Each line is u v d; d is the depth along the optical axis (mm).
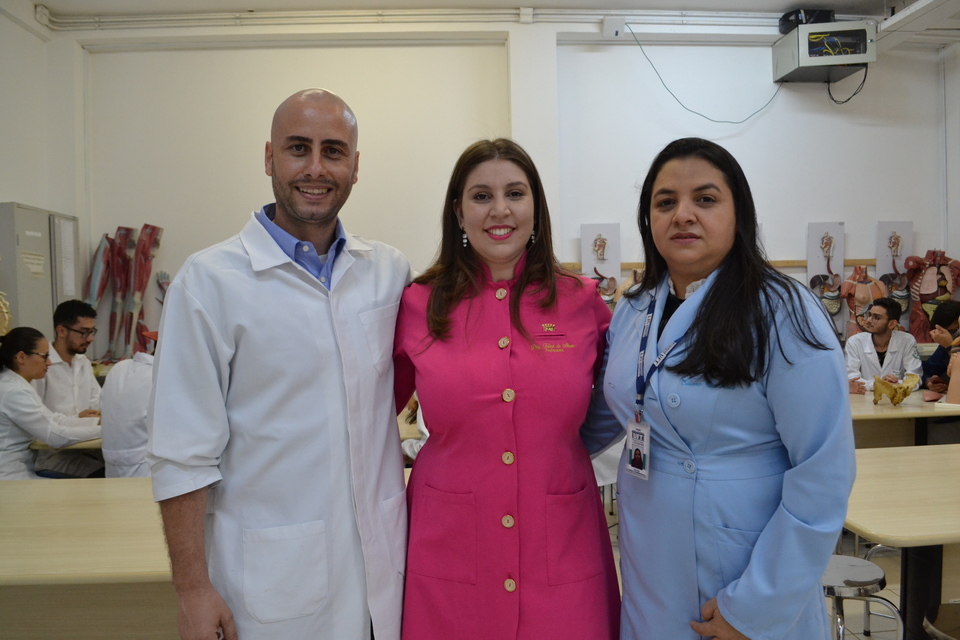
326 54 4973
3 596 1863
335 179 1335
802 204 5480
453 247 1510
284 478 1279
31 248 4270
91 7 4656
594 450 1603
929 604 1972
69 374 3984
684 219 1171
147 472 3225
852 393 4188
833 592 2002
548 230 1498
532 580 1332
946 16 4617
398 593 1391
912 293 5527
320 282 1354
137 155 4938
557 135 4949
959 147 5453
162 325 1278
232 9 4738
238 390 1296
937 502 1790
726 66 5332
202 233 4957
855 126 5520
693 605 1179
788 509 1080
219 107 4938
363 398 1354
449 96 5023
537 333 1423
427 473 1433
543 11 4922
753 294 1146
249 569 1249
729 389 1144
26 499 2107
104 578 1544
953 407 3555
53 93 4762
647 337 1294
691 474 1183
